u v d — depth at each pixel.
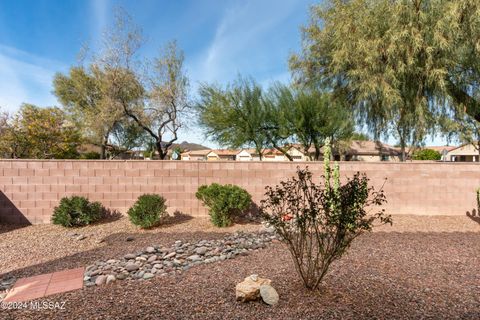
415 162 8.03
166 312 2.67
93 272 3.85
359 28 9.81
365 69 9.66
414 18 8.95
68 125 17.59
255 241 5.35
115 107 17.06
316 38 12.22
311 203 3.18
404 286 3.24
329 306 2.76
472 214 7.96
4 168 7.12
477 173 8.02
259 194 7.89
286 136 15.84
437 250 4.75
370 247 4.88
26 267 4.36
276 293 2.88
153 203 6.76
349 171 7.95
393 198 7.98
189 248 4.96
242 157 31.81
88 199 7.40
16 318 2.64
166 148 19.14
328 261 3.08
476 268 3.88
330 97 13.39
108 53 16.42
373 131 11.40
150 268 4.02
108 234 6.25
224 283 3.38
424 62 9.11
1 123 14.21
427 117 9.67
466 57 9.20
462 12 8.55
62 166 7.32
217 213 6.85
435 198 7.99
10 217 7.11
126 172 7.56
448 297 2.97
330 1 11.88
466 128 10.37
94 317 2.60
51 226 6.94
